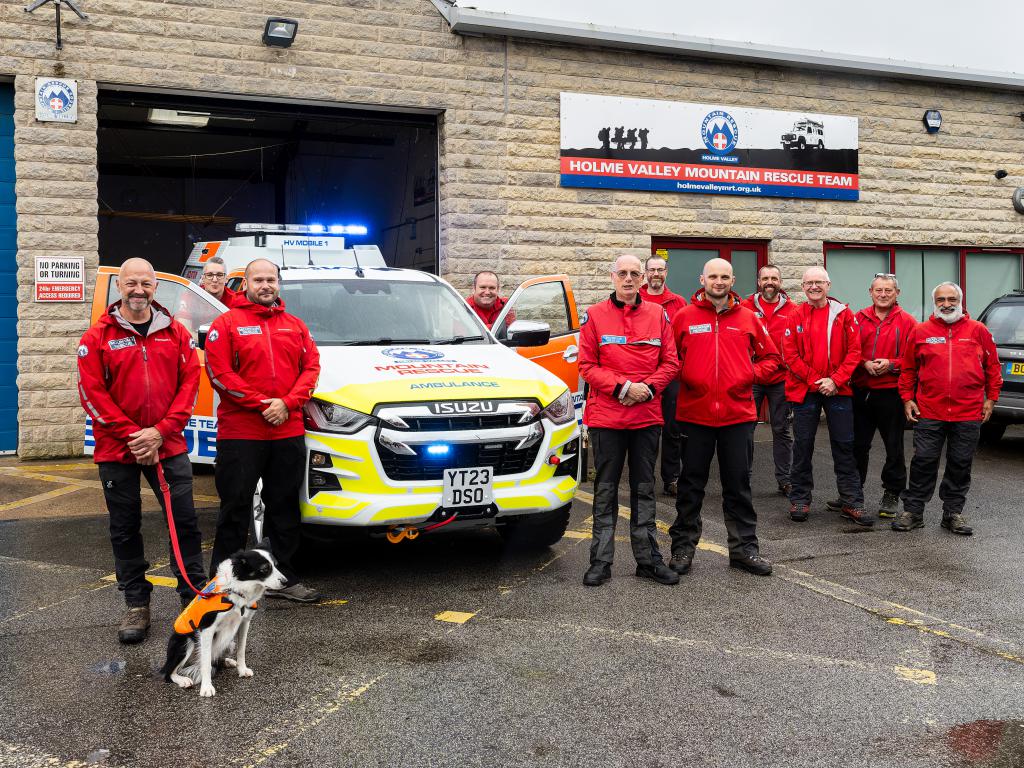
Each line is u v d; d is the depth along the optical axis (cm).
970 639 472
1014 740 356
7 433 1006
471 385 566
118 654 445
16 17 973
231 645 427
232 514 516
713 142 1265
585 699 392
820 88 1325
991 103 1424
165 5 1026
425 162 1200
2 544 655
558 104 1190
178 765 335
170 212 1576
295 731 362
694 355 591
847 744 352
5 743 351
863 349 763
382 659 438
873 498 854
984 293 1462
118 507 474
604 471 570
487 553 638
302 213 1483
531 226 1184
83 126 1001
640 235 1236
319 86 1087
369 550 645
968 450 706
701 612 511
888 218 1375
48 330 993
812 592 552
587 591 550
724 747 349
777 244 1315
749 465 596
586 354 571
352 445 533
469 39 1148
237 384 499
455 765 334
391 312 679
